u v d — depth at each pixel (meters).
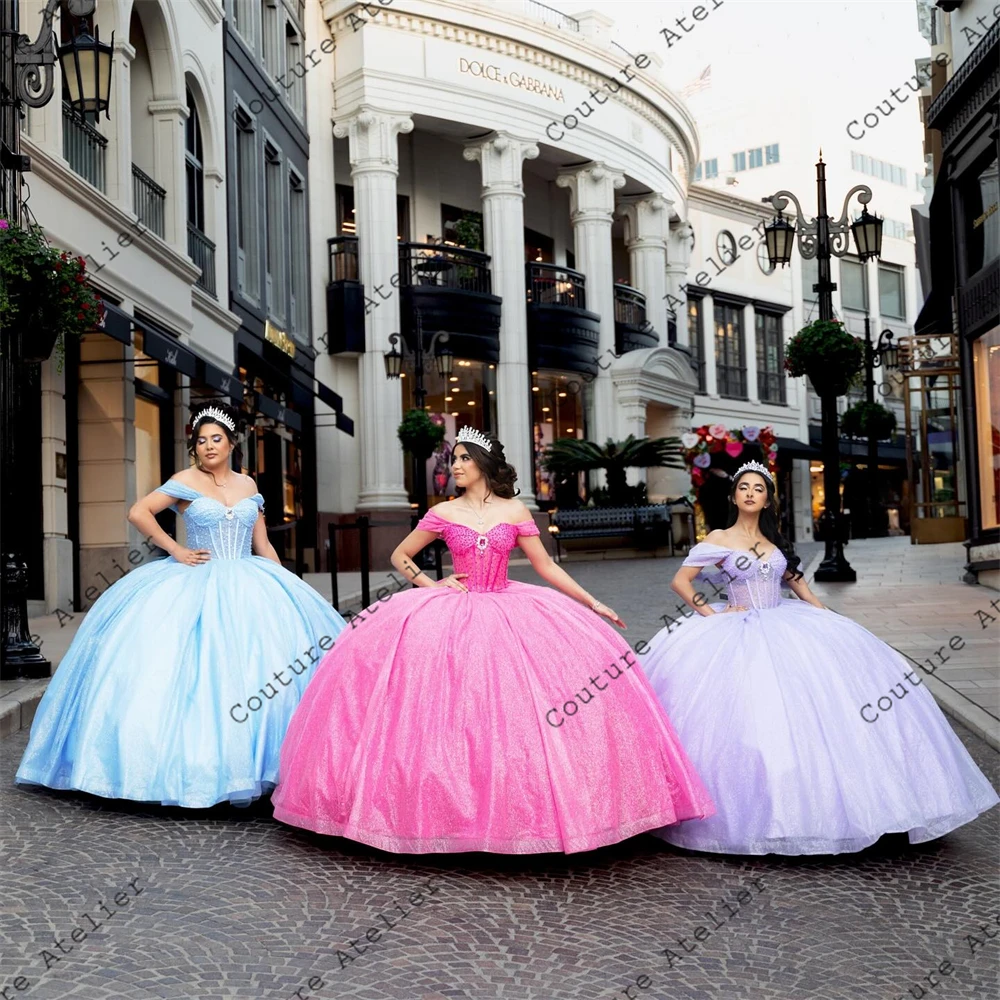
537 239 31.75
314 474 23.92
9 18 8.41
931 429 25.67
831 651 4.79
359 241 25.47
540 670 4.34
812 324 15.60
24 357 8.16
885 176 54.69
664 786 4.34
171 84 16.34
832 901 4.01
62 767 5.15
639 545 25.30
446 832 4.12
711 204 39.19
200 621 5.23
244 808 5.06
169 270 15.88
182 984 3.19
